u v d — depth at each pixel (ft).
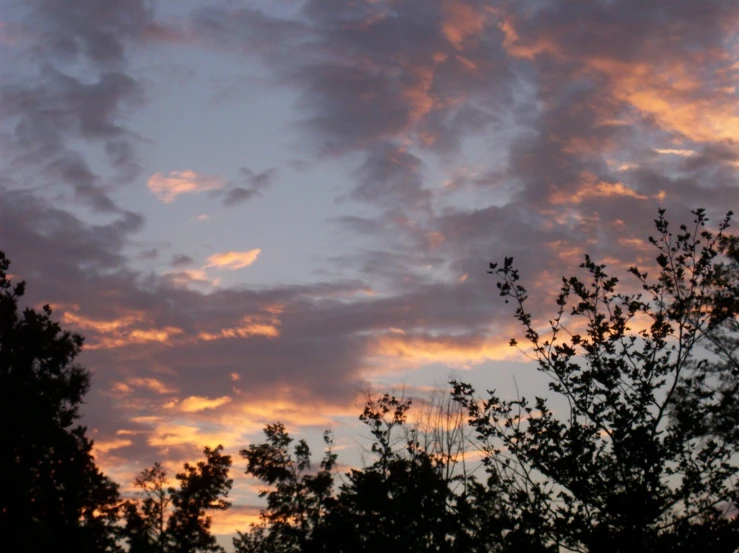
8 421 101.35
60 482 107.76
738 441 46.85
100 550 111.14
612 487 46.42
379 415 88.07
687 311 49.08
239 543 132.98
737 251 57.98
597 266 50.80
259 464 134.92
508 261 51.93
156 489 157.89
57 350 111.14
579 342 49.85
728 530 43.80
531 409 49.78
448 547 66.64
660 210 51.42
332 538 83.15
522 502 47.70
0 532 95.96
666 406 48.03
